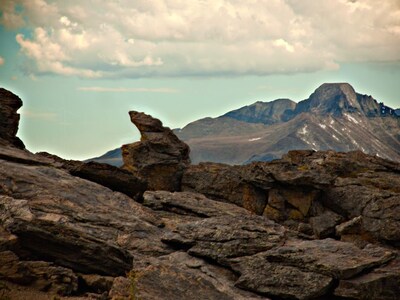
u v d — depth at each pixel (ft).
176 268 158.20
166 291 146.61
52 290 137.28
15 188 184.14
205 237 181.27
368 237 252.62
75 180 210.18
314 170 304.09
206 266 169.48
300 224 276.62
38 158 236.02
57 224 149.07
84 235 151.12
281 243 179.63
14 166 202.18
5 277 134.72
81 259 148.66
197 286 152.46
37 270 138.92
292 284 155.53
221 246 175.32
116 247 153.58
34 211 171.01
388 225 252.21
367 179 299.58
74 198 192.44
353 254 167.12
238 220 195.00
